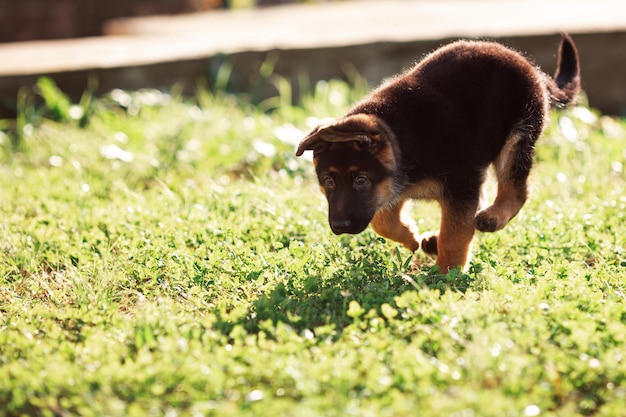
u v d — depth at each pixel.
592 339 4.89
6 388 4.60
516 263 6.30
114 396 4.46
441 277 6.06
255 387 4.57
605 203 7.39
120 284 6.16
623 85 12.56
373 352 4.81
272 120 11.12
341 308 5.62
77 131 10.79
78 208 7.76
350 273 6.03
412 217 7.40
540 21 13.54
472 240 6.52
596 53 12.49
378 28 13.93
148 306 5.58
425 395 4.32
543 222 6.98
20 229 7.21
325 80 12.65
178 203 7.73
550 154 9.46
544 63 12.55
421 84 6.46
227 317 5.44
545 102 6.91
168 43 13.91
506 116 6.58
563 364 4.67
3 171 9.61
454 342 4.96
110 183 8.89
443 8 16.91
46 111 11.51
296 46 12.53
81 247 6.81
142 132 10.43
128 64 12.24
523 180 6.71
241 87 12.54
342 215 6.02
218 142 10.14
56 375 4.60
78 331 5.48
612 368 4.61
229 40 13.66
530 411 4.22
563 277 6.00
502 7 16.27
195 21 17.80
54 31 18.23
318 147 6.19
